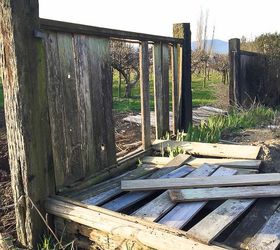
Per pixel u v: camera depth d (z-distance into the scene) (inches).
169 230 64.0
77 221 70.5
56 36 79.0
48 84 77.1
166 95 134.7
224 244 62.9
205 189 82.1
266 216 73.5
